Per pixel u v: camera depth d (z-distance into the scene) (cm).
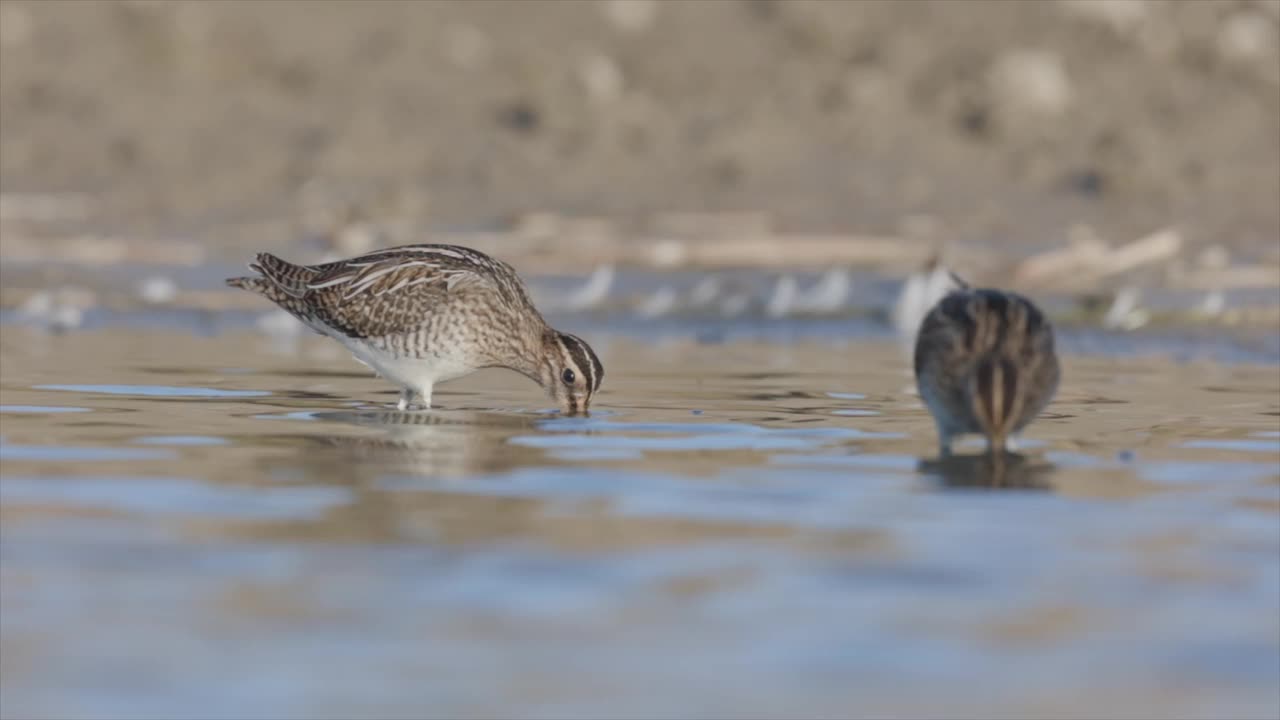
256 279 1553
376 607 822
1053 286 2380
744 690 719
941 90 3322
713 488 1101
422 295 1494
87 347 1858
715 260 2527
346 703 699
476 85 3356
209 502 1038
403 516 1005
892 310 2183
